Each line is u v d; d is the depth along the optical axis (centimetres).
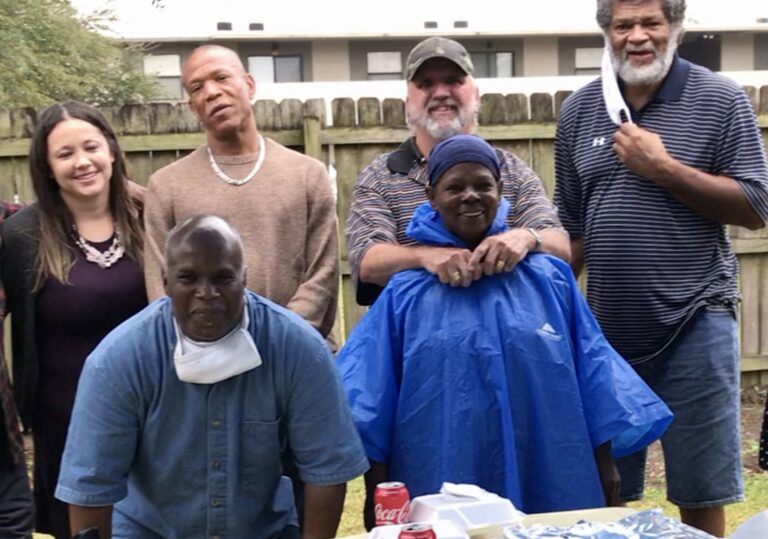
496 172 271
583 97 333
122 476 233
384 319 265
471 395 255
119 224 327
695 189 298
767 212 305
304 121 526
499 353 255
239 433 232
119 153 330
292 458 257
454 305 261
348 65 2127
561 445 255
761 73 1770
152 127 520
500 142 546
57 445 322
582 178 329
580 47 2175
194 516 236
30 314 317
